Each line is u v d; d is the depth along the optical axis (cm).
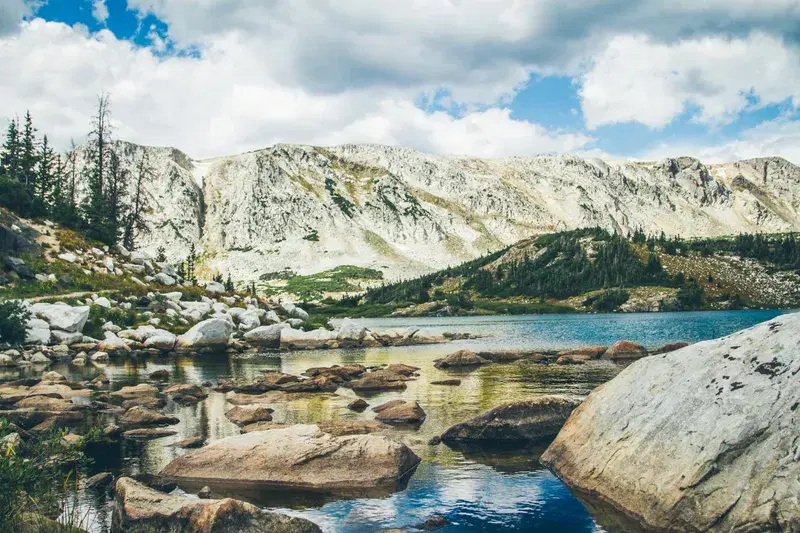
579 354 4619
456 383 3100
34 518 972
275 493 1337
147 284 6856
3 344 4203
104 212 8294
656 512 1042
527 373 3569
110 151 8719
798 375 992
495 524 1127
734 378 1104
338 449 1484
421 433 1919
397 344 6794
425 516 1183
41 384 2798
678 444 1094
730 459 988
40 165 10175
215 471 1449
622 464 1195
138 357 4709
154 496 1095
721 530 923
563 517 1144
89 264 6500
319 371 3494
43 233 6669
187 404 2531
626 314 16675
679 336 7300
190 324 5884
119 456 1655
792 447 910
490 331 9500
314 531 1066
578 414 1494
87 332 4928
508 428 1806
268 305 8588
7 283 5347
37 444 1040
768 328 1160
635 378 1366
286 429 1596
